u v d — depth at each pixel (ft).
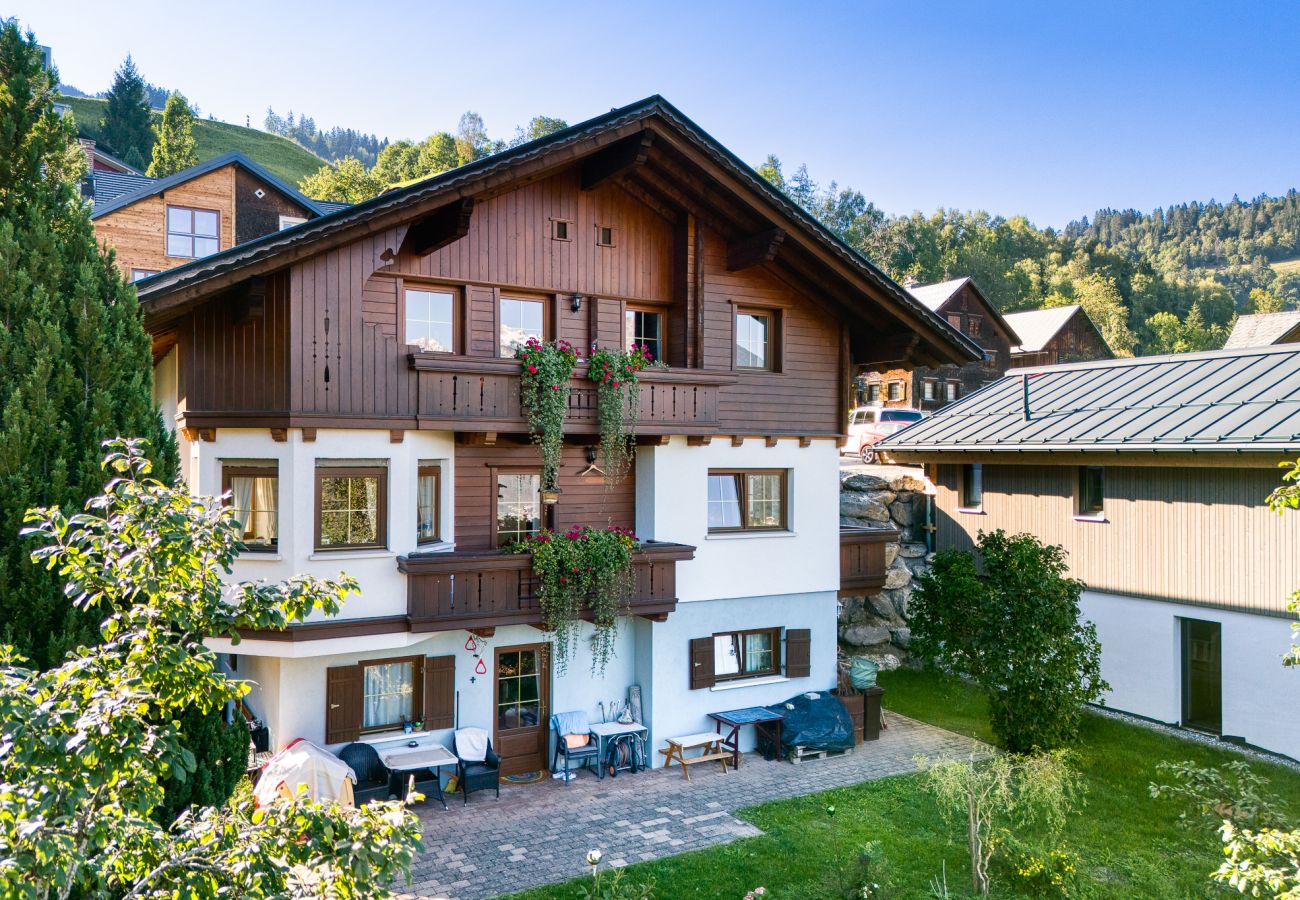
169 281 37.63
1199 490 56.44
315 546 42.73
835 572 59.00
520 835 42.32
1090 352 193.06
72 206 29.01
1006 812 42.57
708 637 54.29
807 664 57.62
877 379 163.43
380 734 46.21
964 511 72.90
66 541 18.04
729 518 56.13
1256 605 53.06
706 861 39.47
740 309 55.72
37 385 26.23
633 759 51.70
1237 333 141.79
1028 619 50.47
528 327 49.73
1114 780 49.26
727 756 52.31
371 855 16.84
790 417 57.00
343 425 42.22
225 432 42.73
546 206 49.52
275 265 39.63
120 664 17.60
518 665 50.60
